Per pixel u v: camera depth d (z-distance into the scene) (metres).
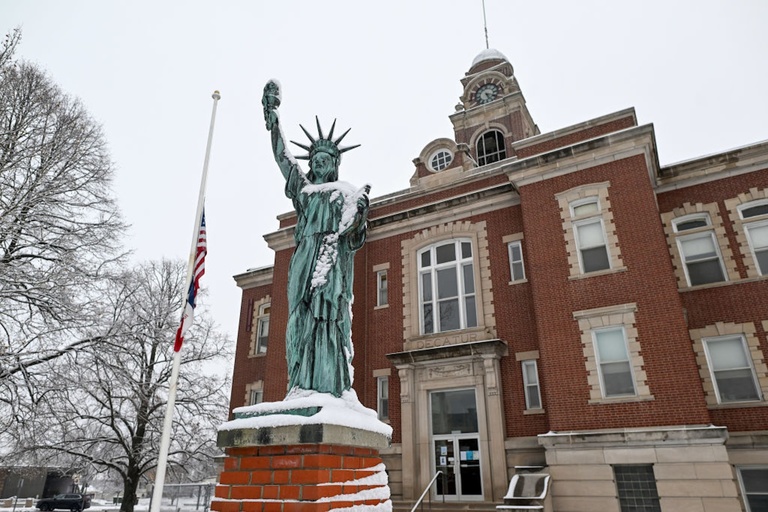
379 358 20.12
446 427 17.56
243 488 4.31
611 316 15.02
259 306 27.00
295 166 5.91
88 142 20.81
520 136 29.64
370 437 4.86
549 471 14.05
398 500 16.86
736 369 14.91
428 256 20.97
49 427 18.22
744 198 16.44
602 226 16.30
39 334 17.11
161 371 28.23
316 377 4.87
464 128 31.44
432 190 22.39
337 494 4.21
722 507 11.89
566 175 17.36
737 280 15.69
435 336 19.08
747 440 13.72
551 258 16.62
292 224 25.06
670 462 12.74
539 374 16.70
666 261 14.84
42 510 42.34
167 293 30.39
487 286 18.88
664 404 13.52
